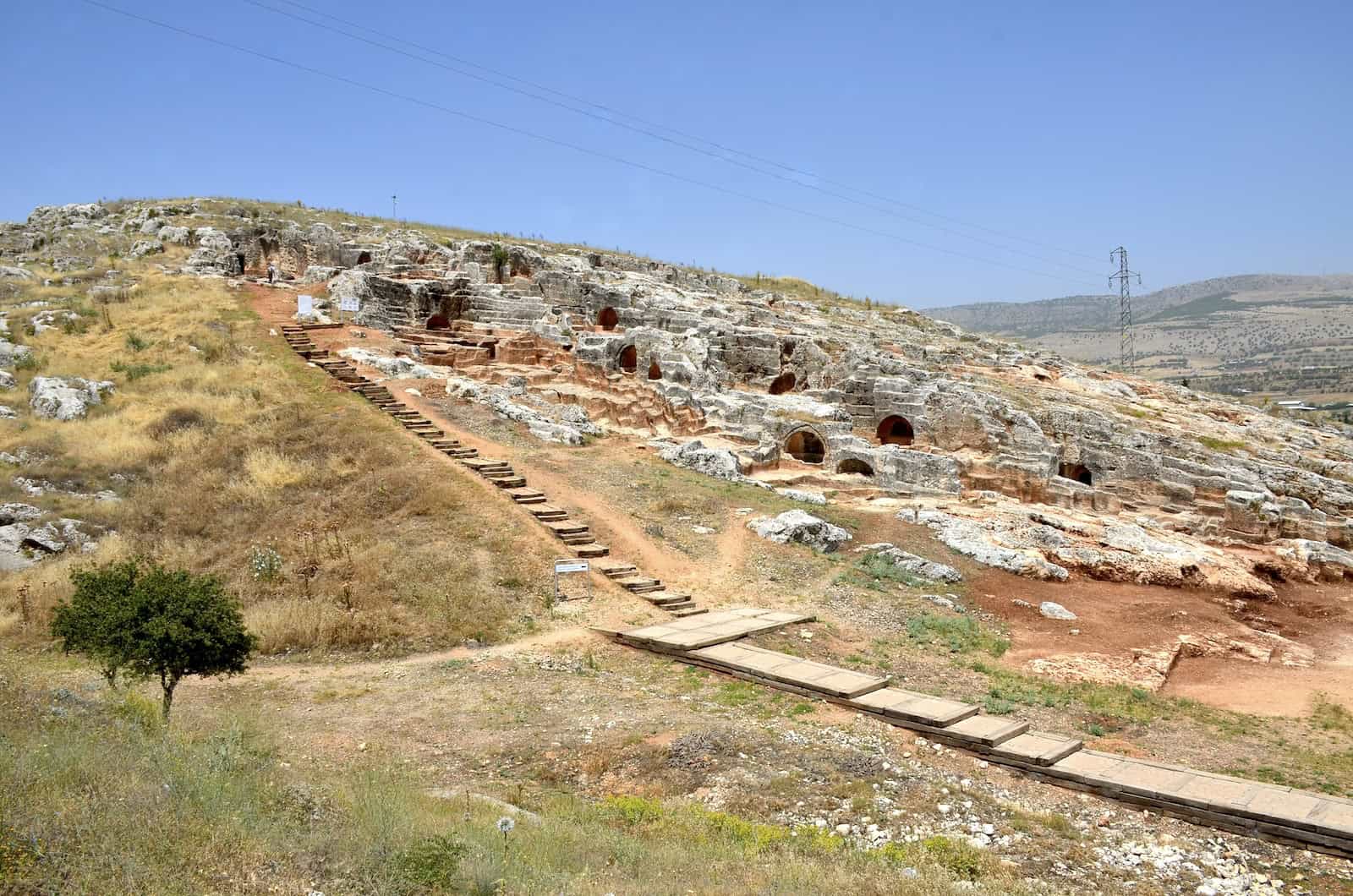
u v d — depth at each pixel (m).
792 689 20.36
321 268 59.00
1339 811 14.50
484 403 42.19
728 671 21.41
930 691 21.39
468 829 11.91
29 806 9.74
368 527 28.91
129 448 34.38
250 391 39.69
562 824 12.88
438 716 18.75
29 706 14.11
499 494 31.78
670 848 12.18
